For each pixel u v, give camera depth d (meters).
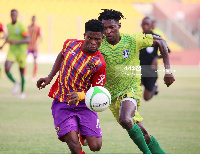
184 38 113.12
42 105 32.28
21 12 111.62
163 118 27.38
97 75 13.29
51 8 114.88
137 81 14.91
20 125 23.36
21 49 36.84
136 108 14.38
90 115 13.33
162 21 111.88
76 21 105.75
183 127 24.03
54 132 21.50
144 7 122.38
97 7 117.19
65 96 13.30
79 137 14.14
